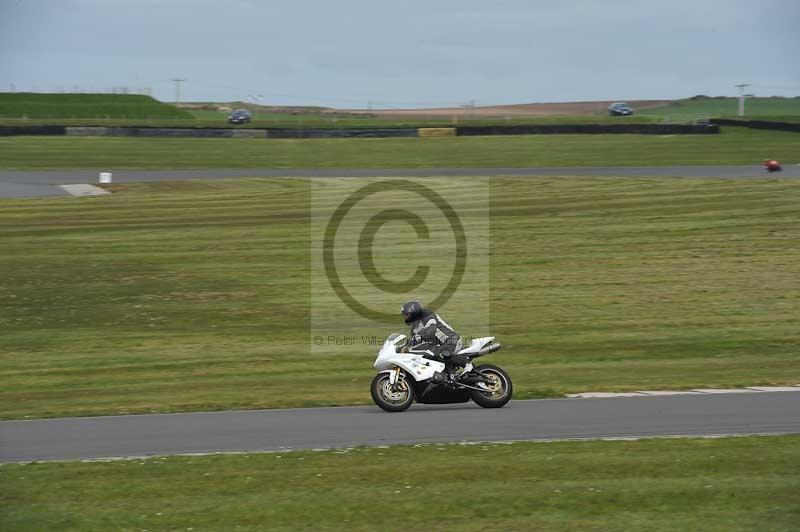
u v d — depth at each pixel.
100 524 19.20
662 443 25.44
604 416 29.92
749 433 27.16
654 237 75.56
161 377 40.66
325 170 116.00
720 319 52.84
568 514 19.42
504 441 26.19
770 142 135.62
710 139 139.25
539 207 88.44
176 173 113.56
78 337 50.09
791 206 85.31
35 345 48.19
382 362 31.30
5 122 161.25
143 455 25.47
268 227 81.38
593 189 96.88
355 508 20.00
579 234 77.38
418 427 28.38
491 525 18.84
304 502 20.48
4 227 81.12
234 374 41.31
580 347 46.91
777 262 66.62
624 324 52.16
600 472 22.45
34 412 33.19
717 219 81.12
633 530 18.47
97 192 99.31
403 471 22.77
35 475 23.02
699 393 34.66
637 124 146.12
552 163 120.75
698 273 64.31
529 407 31.77
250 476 22.61
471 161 123.25
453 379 30.98
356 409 32.41
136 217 85.94
